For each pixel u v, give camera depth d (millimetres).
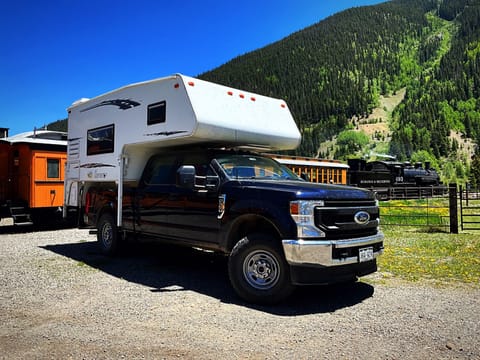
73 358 3404
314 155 169125
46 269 6898
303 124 195375
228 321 4309
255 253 5023
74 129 9062
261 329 4062
